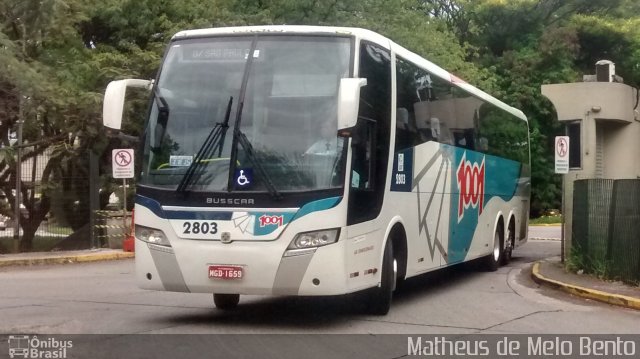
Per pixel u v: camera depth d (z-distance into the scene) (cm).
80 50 2380
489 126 1689
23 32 1977
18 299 1209
